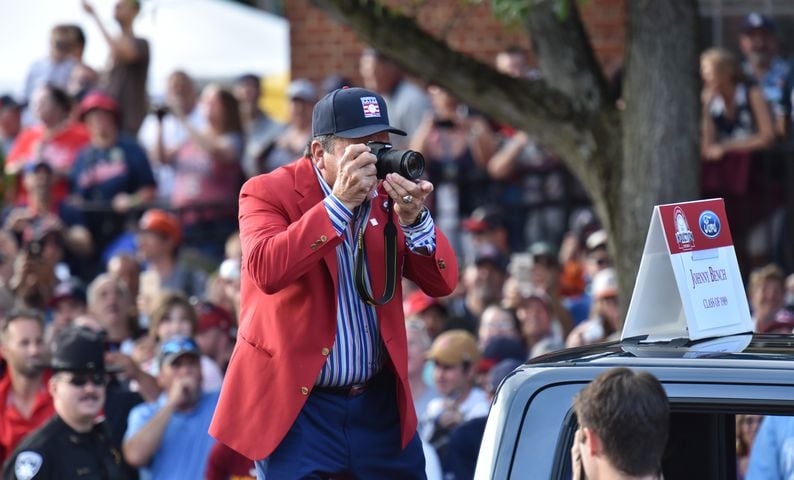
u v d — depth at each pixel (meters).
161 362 20.22
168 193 35.44
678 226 12.32
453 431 20.09
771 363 10.79
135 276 29.02
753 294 24.53
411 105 33.31
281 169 12.89
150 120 38.22
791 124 30.84
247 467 18.91
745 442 14.06
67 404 18.61
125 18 35.66
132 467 20.00
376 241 12.81
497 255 28.64
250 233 12.37
